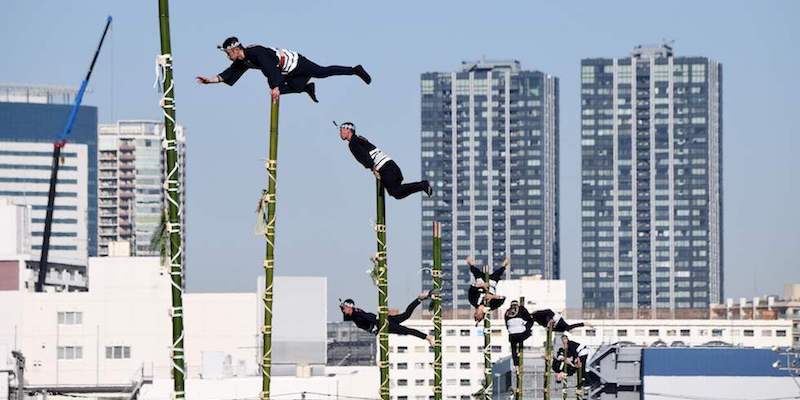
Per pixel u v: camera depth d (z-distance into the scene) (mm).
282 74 55594
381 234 65562
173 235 52750
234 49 54688
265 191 56656
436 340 81250
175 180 52531
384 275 66312
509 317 94500
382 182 62562
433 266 81188
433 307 81188
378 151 62500
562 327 98250
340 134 62906
